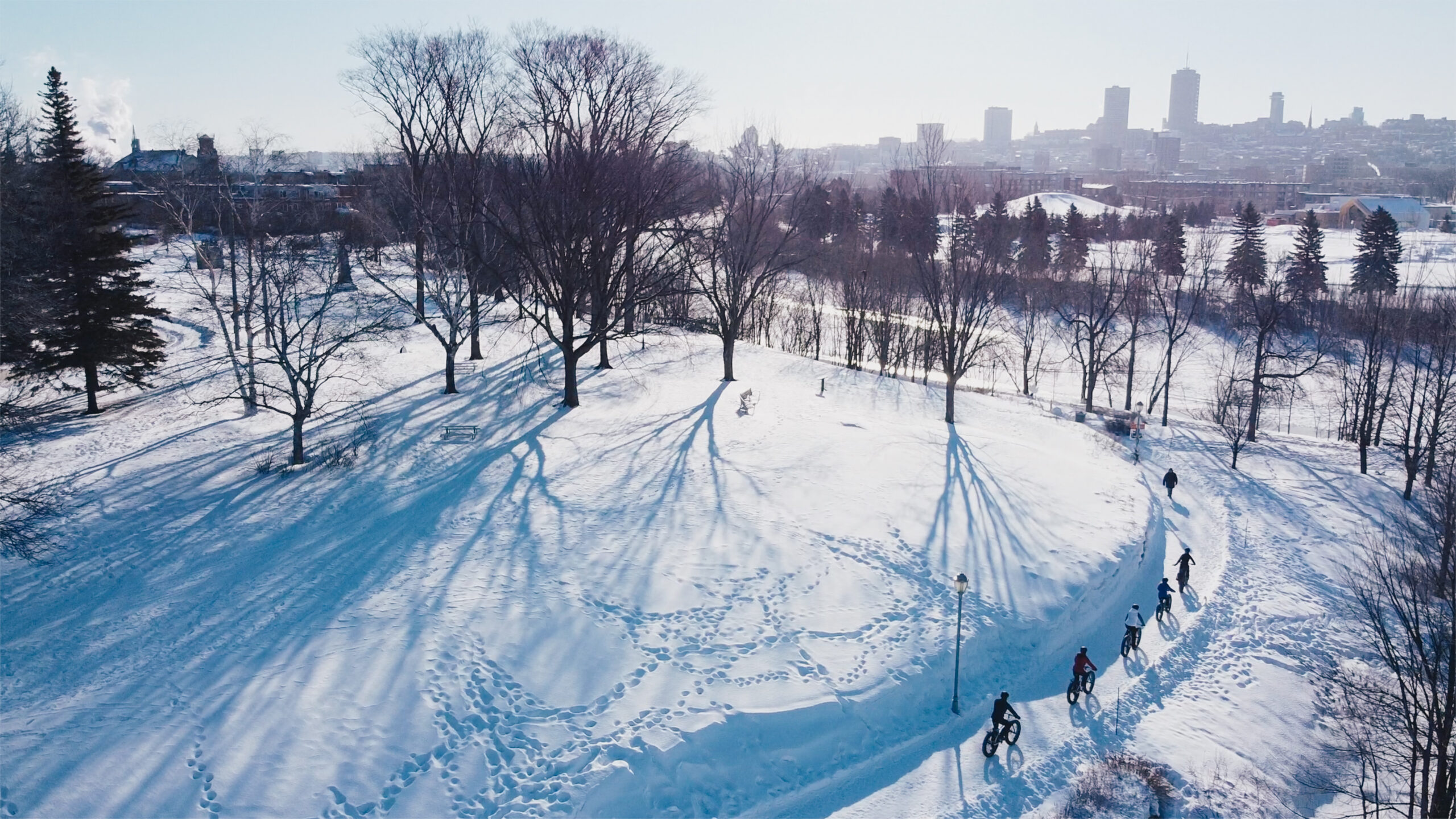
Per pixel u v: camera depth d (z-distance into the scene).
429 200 52.22
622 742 19.06
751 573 26.39
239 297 51.03
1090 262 114.44
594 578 25.48
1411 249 117.56
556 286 45.22
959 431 43.38
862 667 22.56
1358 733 23.64
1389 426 57.16
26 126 44.69
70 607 23.62
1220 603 30.31
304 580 24.97
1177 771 21.19
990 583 27.33
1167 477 40.84
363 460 35.19
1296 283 85.62
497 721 19.53
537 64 41.06
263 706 19.25
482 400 44.00
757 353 58.50
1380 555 33.00
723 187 61.62
